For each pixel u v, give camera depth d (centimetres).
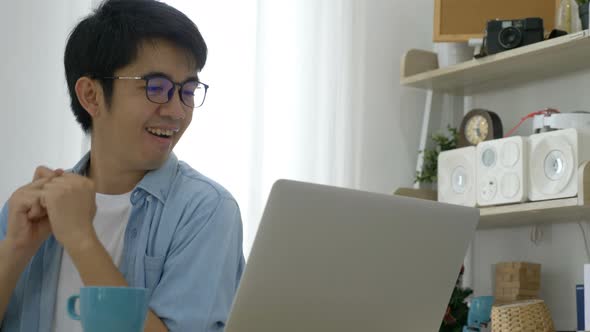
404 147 318
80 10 249
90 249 114
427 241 111
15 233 120
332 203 102
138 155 125
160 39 122
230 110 275
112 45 123
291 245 101
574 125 249
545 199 247
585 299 212
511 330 213
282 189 98
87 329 89
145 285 124
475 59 275
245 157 276
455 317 257
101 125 128
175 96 123
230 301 123
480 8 287
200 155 269
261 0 278
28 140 242
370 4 313
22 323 126
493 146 263
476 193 268
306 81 291
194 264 122
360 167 300
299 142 288
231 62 276
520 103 296
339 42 298
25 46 243
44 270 127
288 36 289
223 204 126
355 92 300
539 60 267
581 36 241
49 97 245
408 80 299
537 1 283
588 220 269
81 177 119
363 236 105
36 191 119
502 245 298
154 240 125
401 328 115
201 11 272
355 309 109
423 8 325
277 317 104
